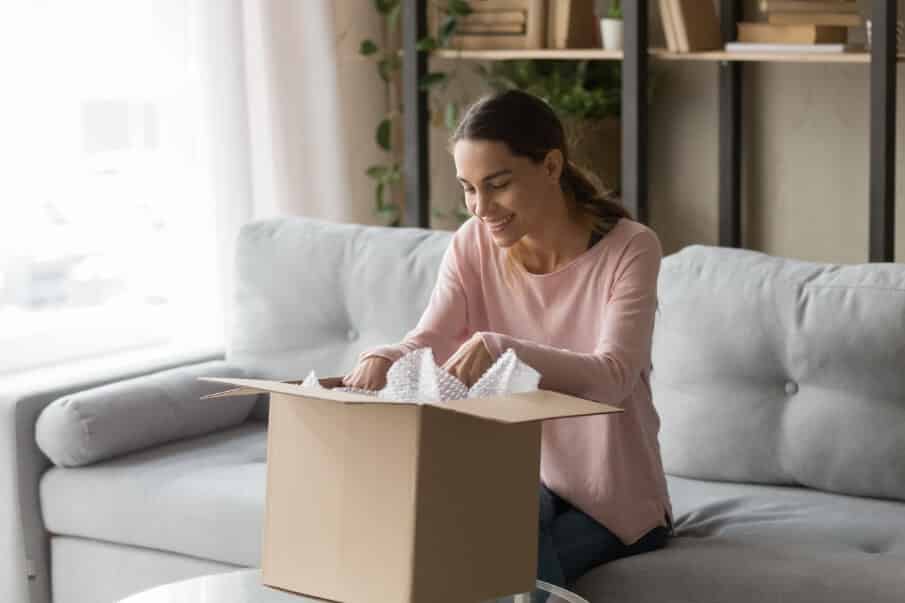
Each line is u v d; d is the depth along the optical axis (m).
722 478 2.62
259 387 1.62
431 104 4.29
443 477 1.56
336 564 1.61
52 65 3.48
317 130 3.85
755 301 2.58
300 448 1.64
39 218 3.55
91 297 3.72
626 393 2.04
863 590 1.97
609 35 3.62
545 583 1.88
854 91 3.66
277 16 3.73
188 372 3.00
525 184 2.04
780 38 3.31
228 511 2.53
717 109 3.89
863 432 2.46
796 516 2.38
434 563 1.57
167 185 3.70
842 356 2.48
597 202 2.19
